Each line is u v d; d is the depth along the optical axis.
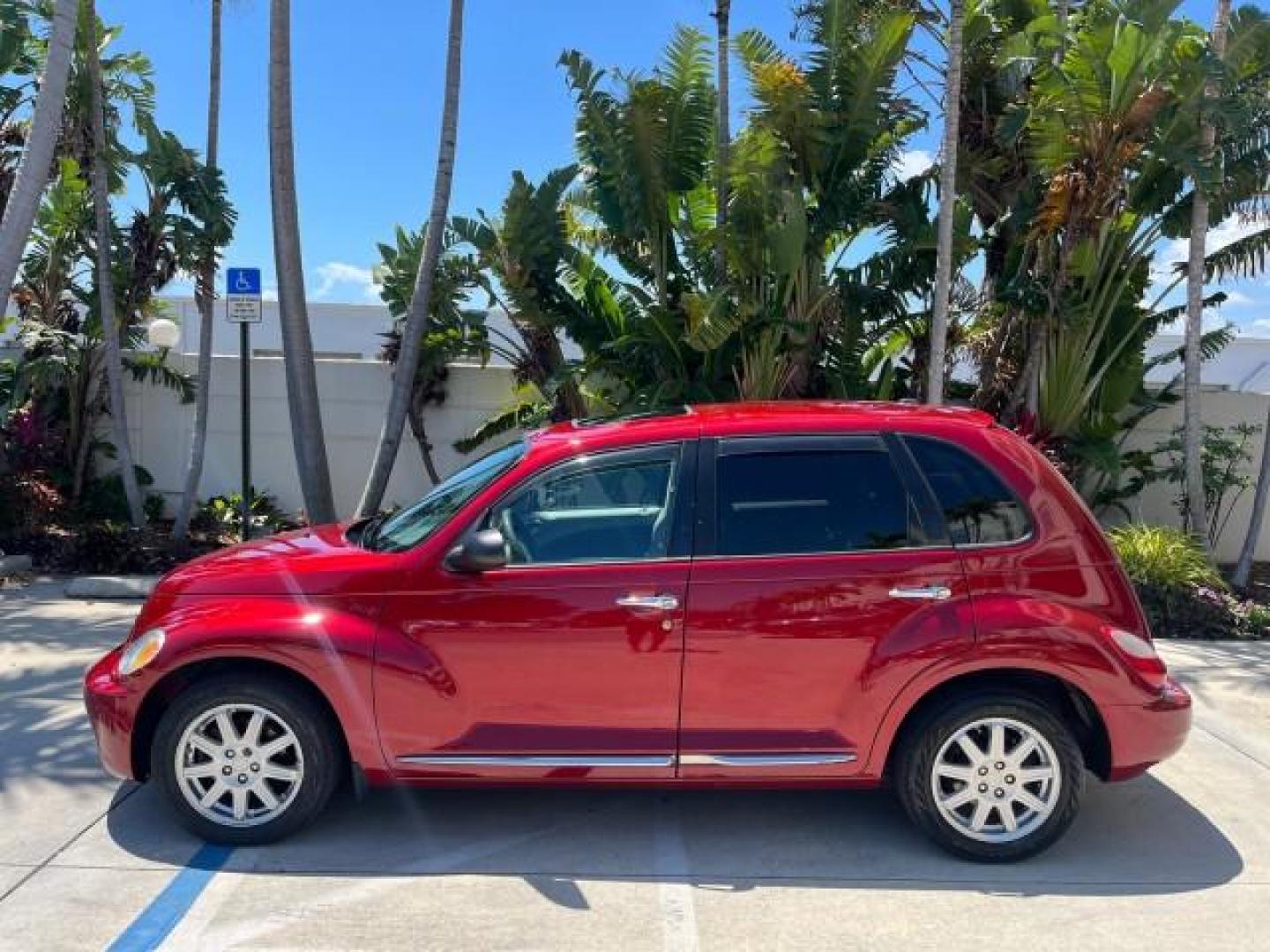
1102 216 9.80
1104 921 3.70
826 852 4.24
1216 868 4.12
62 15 8.97
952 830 4.11
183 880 3.94
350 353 19.80
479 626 4.08
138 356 11.98
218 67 11.30
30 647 7.33
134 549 10.24
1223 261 10.92
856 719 4.06
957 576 4.08
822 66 10.46
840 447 4.25
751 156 10.06
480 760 4.11
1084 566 4.15
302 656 4.09
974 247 10.73
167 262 11.22
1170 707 4.13
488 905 3.78
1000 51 10.49
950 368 11.87
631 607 4.04
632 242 11.60
